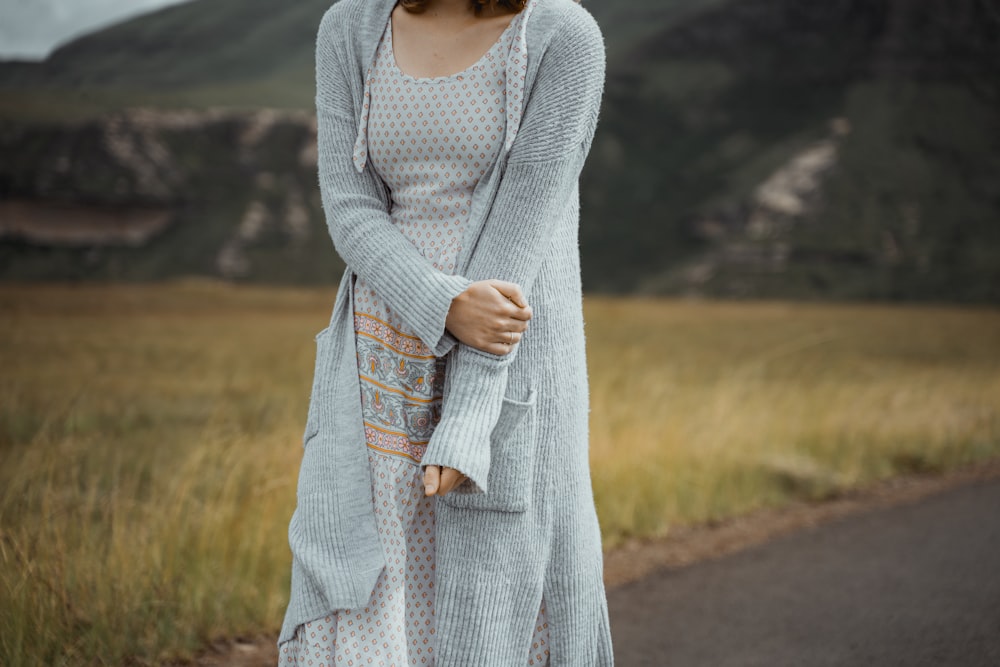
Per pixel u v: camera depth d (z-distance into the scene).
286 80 195.50
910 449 8.03
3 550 3.11
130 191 126.75
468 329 1.65
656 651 3.47
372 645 1.71
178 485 4.25
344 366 1.77
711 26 167.62
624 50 172.12
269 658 3.31
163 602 3.37
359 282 1.80
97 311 56.22
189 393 13.08
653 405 8.09
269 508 4.10
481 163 1.75
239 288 102.00
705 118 155.00
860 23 158.62
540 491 1.80
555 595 1.85
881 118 139.38
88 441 4.50
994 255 115.50
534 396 1.75
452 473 1.62
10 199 123.44
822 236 122.88
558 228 1.82
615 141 153.50
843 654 3.40
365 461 1.74
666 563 4.75
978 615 3.80
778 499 6.29
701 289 118.62
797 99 152.25
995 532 5.33
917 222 122.94
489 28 1.76
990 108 138.62
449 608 1.75
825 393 10.29
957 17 145.88
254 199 130.50
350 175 1.82
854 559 4.79
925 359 26.77
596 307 66.69
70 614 3.12
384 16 1.82
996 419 9.84
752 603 4.05
